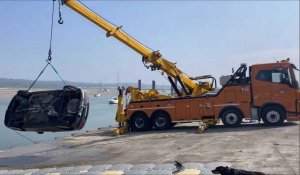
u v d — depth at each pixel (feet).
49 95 26.40
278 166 28.68
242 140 42.88
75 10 58.70
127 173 28.55
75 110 25.29
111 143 47.37
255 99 55.52
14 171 32.07
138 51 62.54
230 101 56.54
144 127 60.13
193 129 58.34
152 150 39.83
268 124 55.31
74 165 33.94
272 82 54.95
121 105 61.26
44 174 30.30
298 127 52.34
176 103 59.00
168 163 31.63
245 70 56.03
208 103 57.52
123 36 61.62
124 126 59.72
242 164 29.94
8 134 48.01
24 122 26.11
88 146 45.73
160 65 62.39
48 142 50.55
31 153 41.73
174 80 62.85
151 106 60.03
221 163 30.35
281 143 39.32
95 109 117.70
